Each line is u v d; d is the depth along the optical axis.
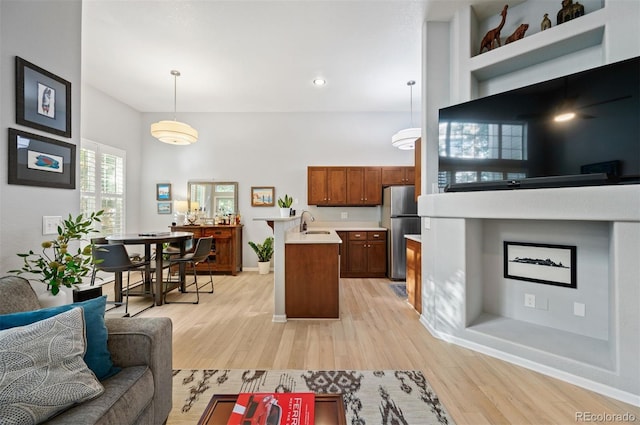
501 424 1.52
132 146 5.26
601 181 1.84
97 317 1.26
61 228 1.75
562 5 2.33
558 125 2.09
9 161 1.54
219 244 5.10
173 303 3.58
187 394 1.78
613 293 1.74
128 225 5.16
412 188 4.72
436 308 2.61
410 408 1.64
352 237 4.99
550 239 2.30
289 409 1.04
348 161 5.55
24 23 1.61
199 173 5.54
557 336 2.16
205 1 2.59
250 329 2.77
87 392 1.03
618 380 1.70
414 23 2.94
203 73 3.94
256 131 5.55
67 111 1.89
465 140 2.57
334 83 4.26
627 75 1.82
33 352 0.98
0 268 1.51
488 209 2.22
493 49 2.65
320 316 3.02
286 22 2.88
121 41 3.19
